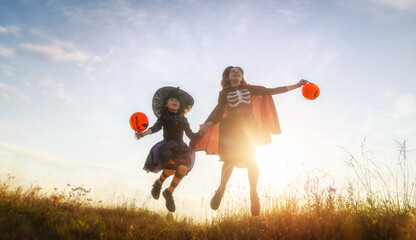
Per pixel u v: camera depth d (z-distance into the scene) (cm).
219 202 523
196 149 631
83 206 617
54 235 371
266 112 598
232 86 578
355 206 493
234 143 521
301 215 502
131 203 674
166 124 604
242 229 513
